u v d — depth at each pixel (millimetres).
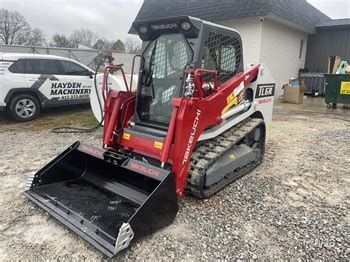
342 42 15352
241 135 4242
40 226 3223
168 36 3850
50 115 8953
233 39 4121
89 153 3754
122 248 2689
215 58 3881
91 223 3014
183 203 3695
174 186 3086
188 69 3408
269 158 5477
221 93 3773
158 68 3955
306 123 8617
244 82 4297
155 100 3982
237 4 13078
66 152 3885
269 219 3410
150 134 3695
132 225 2773
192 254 2822
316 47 16188
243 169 4637
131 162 3326
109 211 3252
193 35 3549
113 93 4047
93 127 7539
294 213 3555
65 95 8805
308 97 14805
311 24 15188
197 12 14234
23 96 8094
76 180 3957
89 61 16500
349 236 3117
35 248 2885
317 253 2854
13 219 3342
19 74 7938
